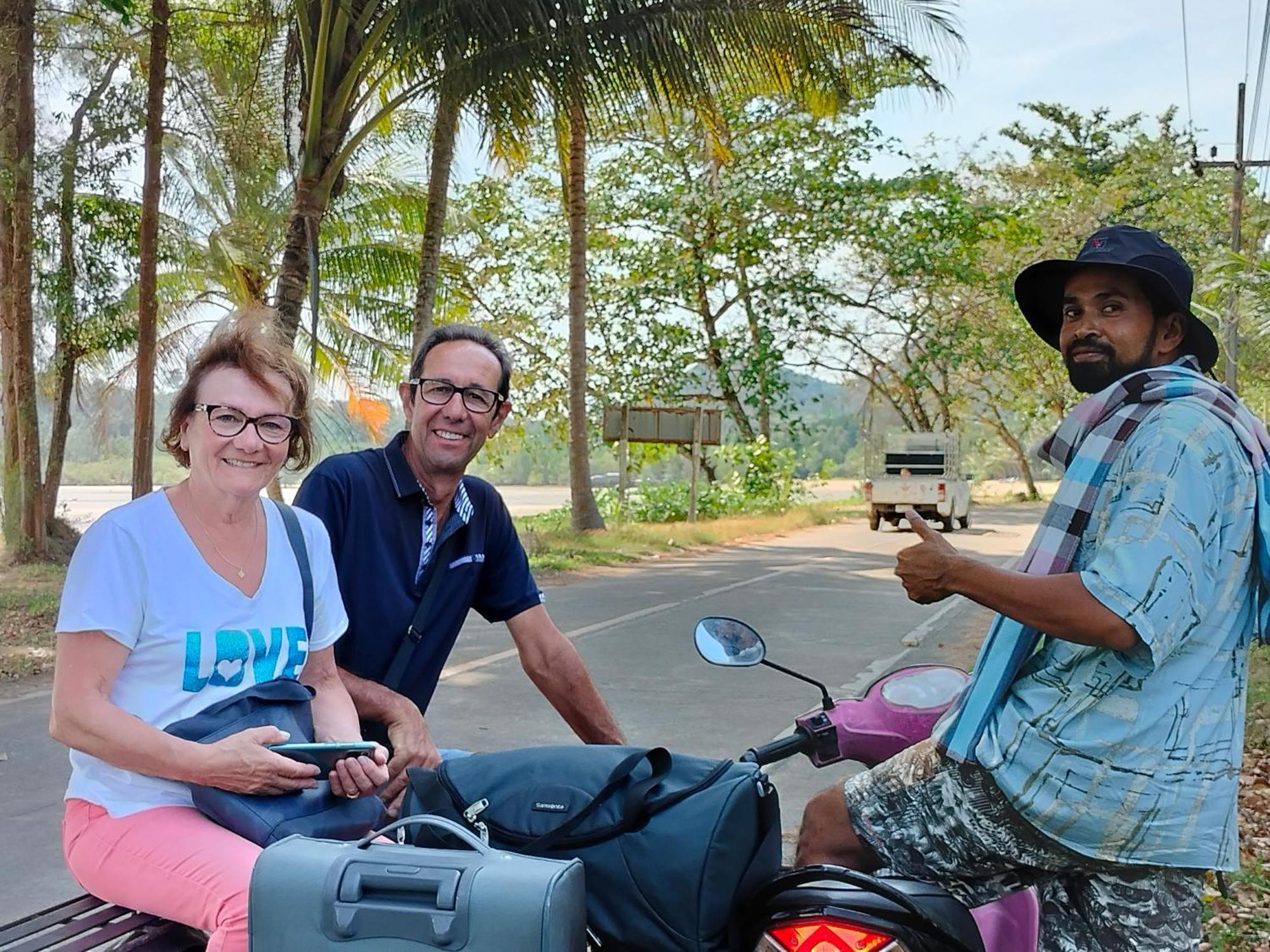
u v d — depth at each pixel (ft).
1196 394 7.62
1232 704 7.54
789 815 18.81
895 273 111.24
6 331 55.67
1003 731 7.57
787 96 50.70
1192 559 7.16
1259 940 14.10
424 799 8.12
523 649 11.93
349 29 43.91
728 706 26.91
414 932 6.63
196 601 8.94
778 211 107.65
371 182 67.67
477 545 11.39
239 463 9.07
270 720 8.85
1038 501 180.14
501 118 42.65
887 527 98.63
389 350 72.79
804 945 7.29
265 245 63.62
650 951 7.43
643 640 36.35
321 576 9.78
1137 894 7.59
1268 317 52.54
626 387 109.70
